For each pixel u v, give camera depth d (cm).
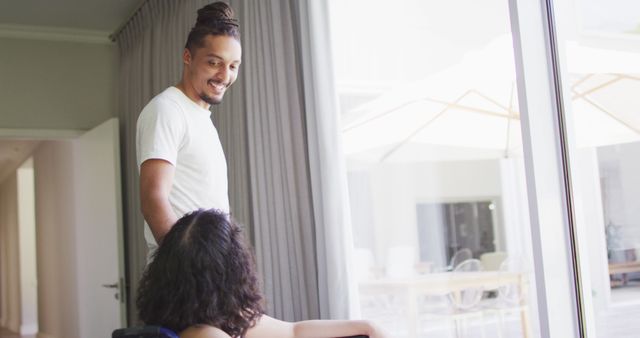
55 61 480
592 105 383
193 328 134
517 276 452
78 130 483
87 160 480
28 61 473
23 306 991
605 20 335
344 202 246
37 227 802
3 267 1166
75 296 551
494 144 524
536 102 198
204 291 134
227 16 193
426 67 515
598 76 375
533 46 200
